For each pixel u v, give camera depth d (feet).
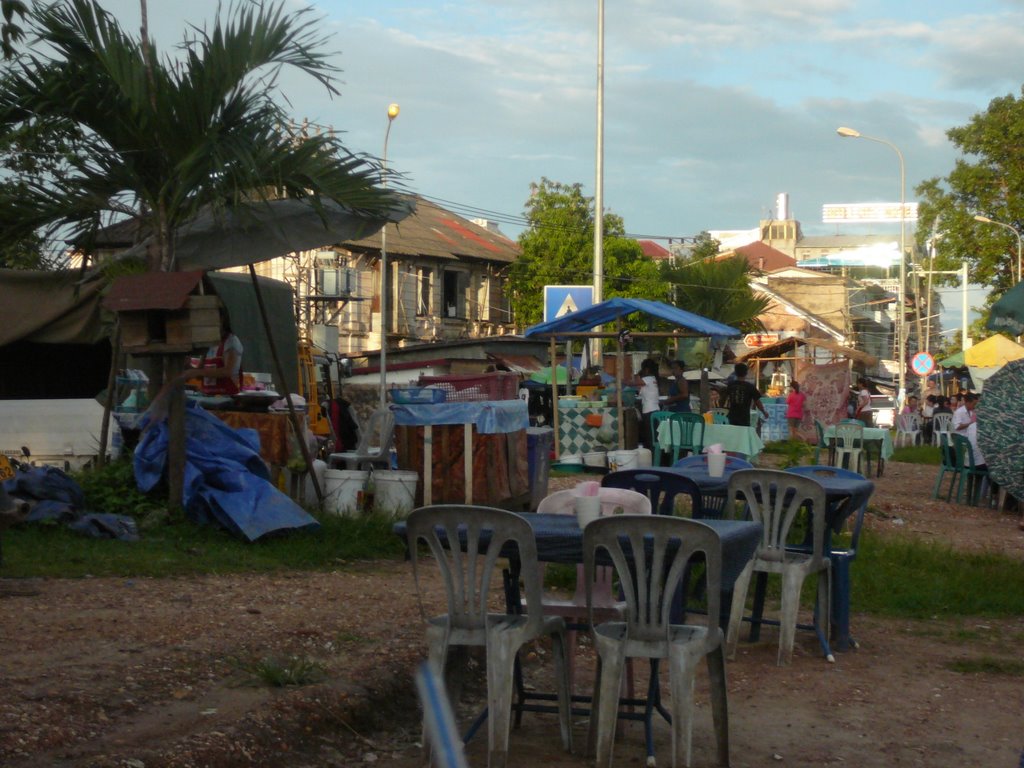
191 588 27.66
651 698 18.71
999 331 45.01
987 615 30.63
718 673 18.29
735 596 25.45
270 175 34.45
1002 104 146.82
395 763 18.71
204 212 38.68
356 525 35.86
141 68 34.04
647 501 21.17
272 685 20.06
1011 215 146.92
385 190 35.47
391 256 134.92
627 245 146.00
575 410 64.75
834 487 26.16
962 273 151.33
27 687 18.47
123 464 36.83
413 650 23.12
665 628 17.61
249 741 17.54
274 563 31.45
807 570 25.20
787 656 24.98
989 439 39.65
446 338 144.77
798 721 20.92
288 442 39.60
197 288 34.83
